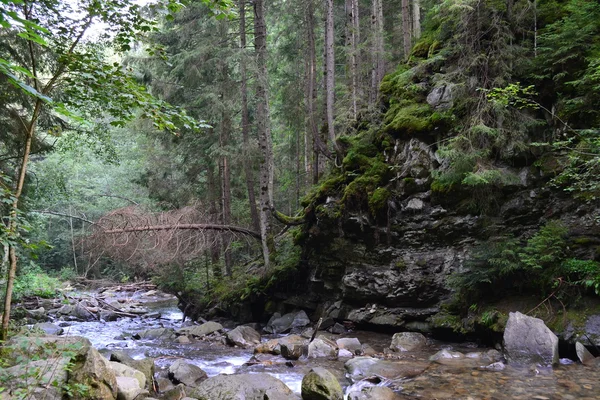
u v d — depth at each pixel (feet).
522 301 27.22
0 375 14.78
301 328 40.63
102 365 18.52
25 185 38.91
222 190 61.67
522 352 23.76
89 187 104.63
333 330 37.11
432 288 33.04
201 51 50.98
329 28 44.21
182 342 38.93
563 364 22.91
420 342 30.50
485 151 29.17
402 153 35.42
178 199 60.75
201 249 45.19
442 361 25.36
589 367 22.04
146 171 64.49
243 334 37.88
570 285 25.23
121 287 95.14
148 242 41.63
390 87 40.29
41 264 108.06
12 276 18.61
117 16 19.13
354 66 45.55
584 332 23.40
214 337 40.22
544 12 31.91
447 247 32.86
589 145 25.02
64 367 15.94
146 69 54.80
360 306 38.04
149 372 24.80
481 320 27.91
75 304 65.10
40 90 19.56
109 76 18.76
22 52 32.17
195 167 60.59
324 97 50.83
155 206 63.21
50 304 66.08
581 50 28.32
